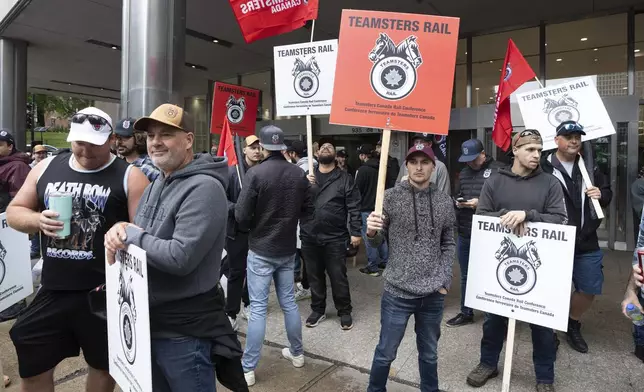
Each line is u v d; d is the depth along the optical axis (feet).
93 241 6.82
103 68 40.19
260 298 10.07
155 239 5.40
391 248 8.44
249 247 10.39
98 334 6.93
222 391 9.57
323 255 13.48
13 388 9.75
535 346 9.26
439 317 8.39
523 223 8.17
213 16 25.79
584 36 25.67
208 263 5.88
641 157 23.70
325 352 11.62
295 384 9.98
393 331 8.30
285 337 12.61
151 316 5.66
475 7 24.11
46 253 6.97
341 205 13.41
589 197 10.67
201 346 5.82
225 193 6.00
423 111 7.72
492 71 28.73
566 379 10.07
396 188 8.61
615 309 14.47
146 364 5.08
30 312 6.99
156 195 6.03
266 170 10.21
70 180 6.92
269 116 38.50
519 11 24.90
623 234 23.91
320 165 13.94
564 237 7.81
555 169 11.05
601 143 24.41
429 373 8.47
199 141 44.70
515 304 8.24
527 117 12.22
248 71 38.96
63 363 10.96
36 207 7.30
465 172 13.97
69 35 30.53
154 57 14.90
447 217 8.32
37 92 53.31
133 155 9.88
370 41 7.87
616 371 10.39
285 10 14.25
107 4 24.90
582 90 11.59
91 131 6.64
